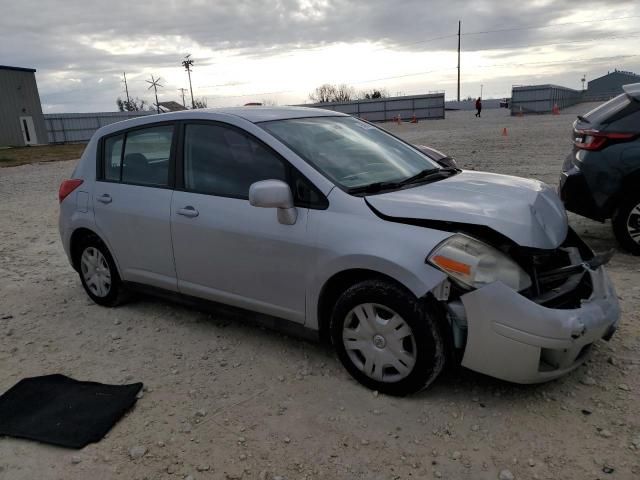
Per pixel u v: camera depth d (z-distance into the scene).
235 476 2.71
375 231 3.16
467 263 2.89
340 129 4.22
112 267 4.86
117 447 2.98
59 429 3.13
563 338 2.85
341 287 3.47
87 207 4.84
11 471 2.84
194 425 3.14
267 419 3.15
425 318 3.00
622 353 3.59
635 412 2.99
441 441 2.86
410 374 3.12
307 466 2.75
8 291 5.71
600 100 79.12
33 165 22.56
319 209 3.41
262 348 4.04
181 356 4.00
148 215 4.31
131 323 4.66
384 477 2.64
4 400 3.47
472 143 18.91
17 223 9.48
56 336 4.50
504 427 2.94
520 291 2.97
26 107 42.91
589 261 3.39
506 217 3.07
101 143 4.87
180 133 4.21
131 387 3.54
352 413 3.15
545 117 38.56
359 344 3.33
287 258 3.51
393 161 4.03
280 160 3.62
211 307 4.18
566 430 2.88
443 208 3.11
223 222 3.82
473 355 2.98
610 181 5.45
